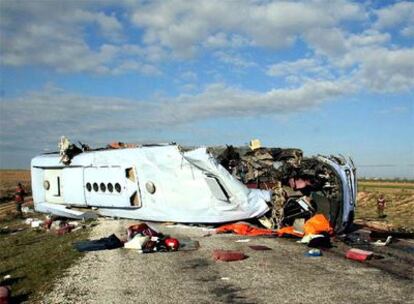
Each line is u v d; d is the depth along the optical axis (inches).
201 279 377.4
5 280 398.6
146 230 552.1
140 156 741.9
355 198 674.2
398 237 607.5
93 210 828.6
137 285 363.9
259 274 391.5
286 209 641.6
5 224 922.1
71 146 846.5
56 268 433.1
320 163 658.2
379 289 345.4
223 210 655.1
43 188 917.8
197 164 689.0
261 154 713.0
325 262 439.2
